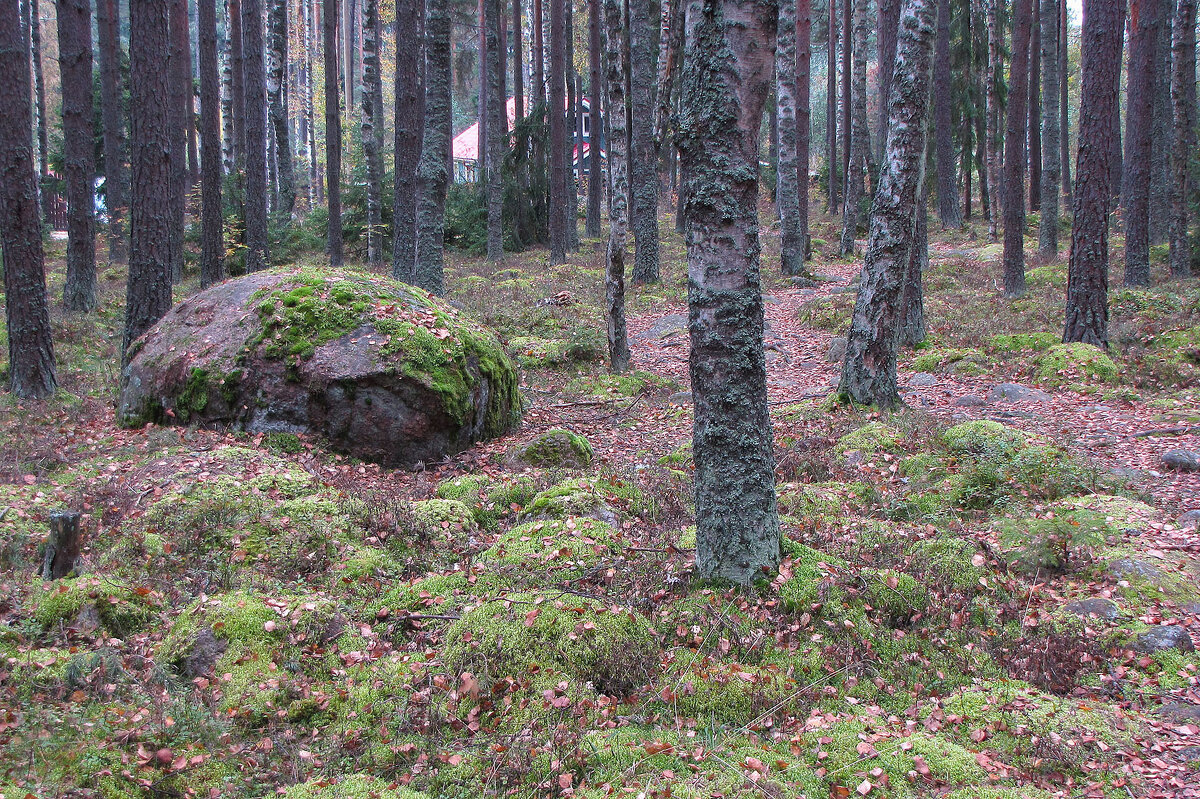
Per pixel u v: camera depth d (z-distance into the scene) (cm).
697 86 463
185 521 596
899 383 1221
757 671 442
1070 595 538
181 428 844
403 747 389
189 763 370
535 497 698
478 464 843
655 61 2930
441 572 567
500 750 381
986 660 466
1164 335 1286
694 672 441
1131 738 395
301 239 2708
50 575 507
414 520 632
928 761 377
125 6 5838
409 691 430
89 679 412
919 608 503
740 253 474
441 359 859
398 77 1678
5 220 1027
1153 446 870
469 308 1656
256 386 833
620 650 448
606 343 1428
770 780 362
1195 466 786
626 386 1218
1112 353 1224
